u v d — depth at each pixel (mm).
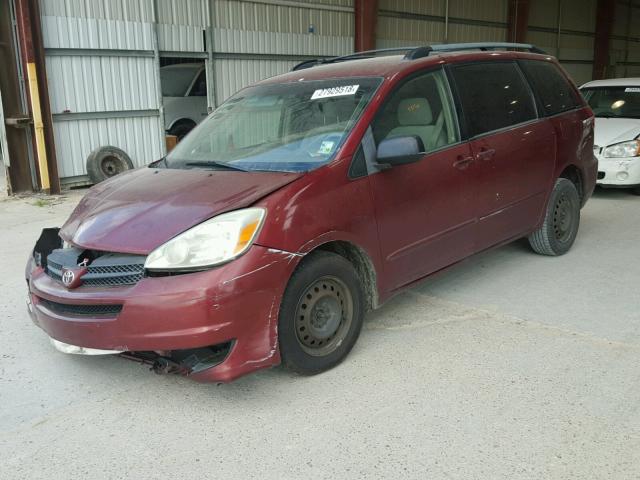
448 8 16562
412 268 3957
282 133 3918
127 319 2967
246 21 11828
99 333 3055
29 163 9555
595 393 3217
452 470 2631
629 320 4148
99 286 3119
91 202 3754
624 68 24844
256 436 2943
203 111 11695
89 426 3082
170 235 3041
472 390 3279
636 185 7883
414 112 3988
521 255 5629
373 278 3684
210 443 2904
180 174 3777
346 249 3645
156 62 10594
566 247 5555
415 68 4066
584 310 4340
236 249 3000
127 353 3240
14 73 9211
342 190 3443
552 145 5094
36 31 9031
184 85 11469
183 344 2932
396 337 3963
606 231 6496
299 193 3262
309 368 3391
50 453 2863
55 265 3359
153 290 2941
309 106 3984
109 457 2822
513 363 3568
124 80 10281
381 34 15055
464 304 4500
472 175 4277
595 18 22500
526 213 4961
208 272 2953
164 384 3490
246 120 4211
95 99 9992
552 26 20562
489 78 4656
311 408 3168
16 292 5066
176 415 3160
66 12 9430
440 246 4133
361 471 2648
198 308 2902
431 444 2820
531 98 5031
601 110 8852
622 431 2875
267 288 3072
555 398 3178
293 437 2922
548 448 2760
